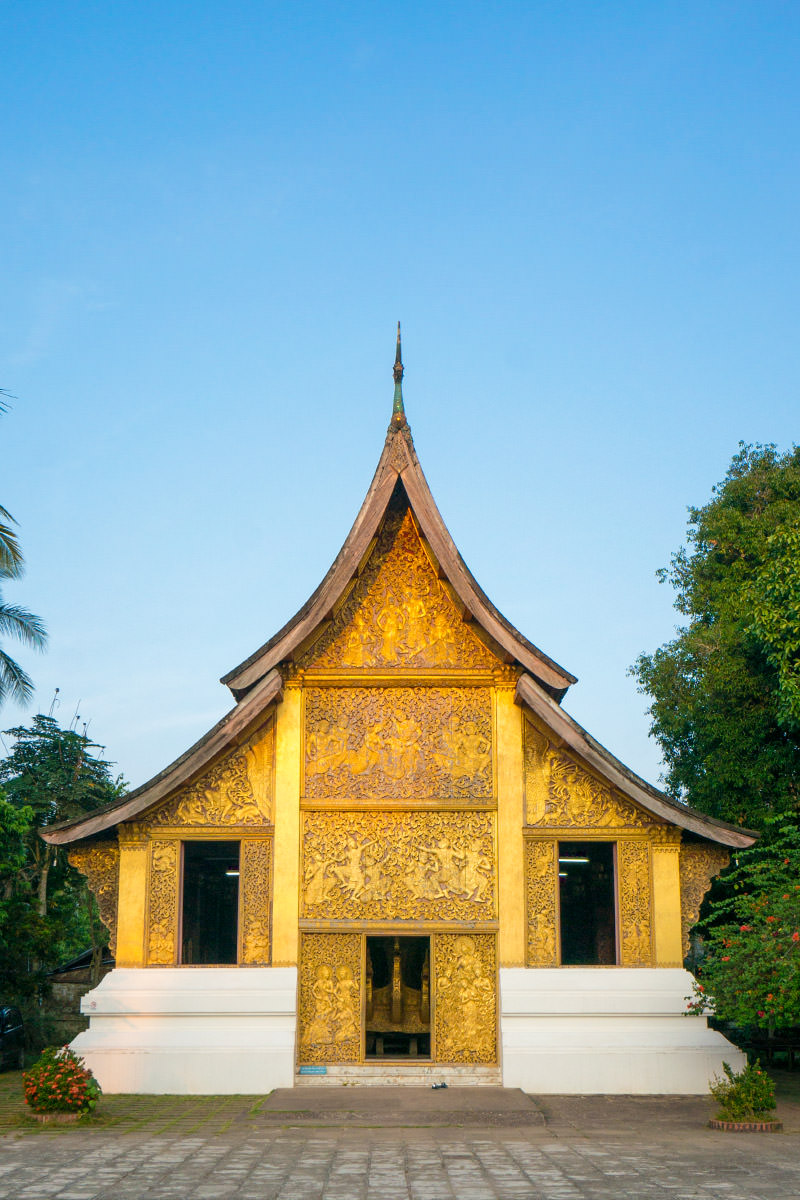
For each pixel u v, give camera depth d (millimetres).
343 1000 16938
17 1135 12922
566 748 17672
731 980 15758
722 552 28672
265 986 16781
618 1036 16625
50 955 28281
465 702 17953
